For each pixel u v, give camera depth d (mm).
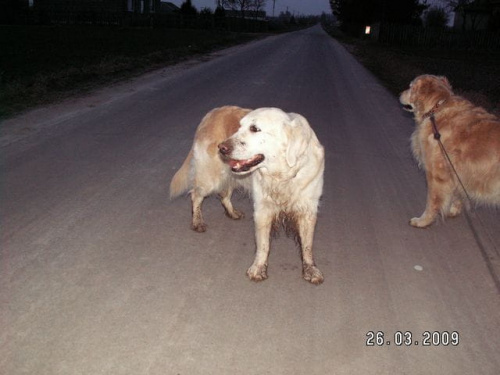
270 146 1474
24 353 1163
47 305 1353
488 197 1902
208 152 1843
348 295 1520
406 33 16703
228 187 1986
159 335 1264
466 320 1426
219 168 1854
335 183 2541
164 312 1363
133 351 1197
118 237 1801
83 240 1751
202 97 4562
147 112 3828
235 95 4738
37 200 2059
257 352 1227
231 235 1913
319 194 1615
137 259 1652
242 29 22156
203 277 1571
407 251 1854
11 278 1472
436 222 2135
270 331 1313
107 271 1557
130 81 5293
